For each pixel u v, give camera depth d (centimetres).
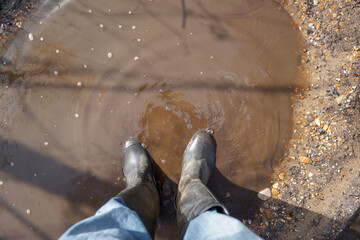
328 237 162
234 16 191
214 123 184
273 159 181
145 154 176
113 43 189
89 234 83
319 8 188
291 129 183
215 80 187
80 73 185
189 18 191
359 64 175
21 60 185
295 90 186
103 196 178
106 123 183
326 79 181
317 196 169
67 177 178
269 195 176
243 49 189
